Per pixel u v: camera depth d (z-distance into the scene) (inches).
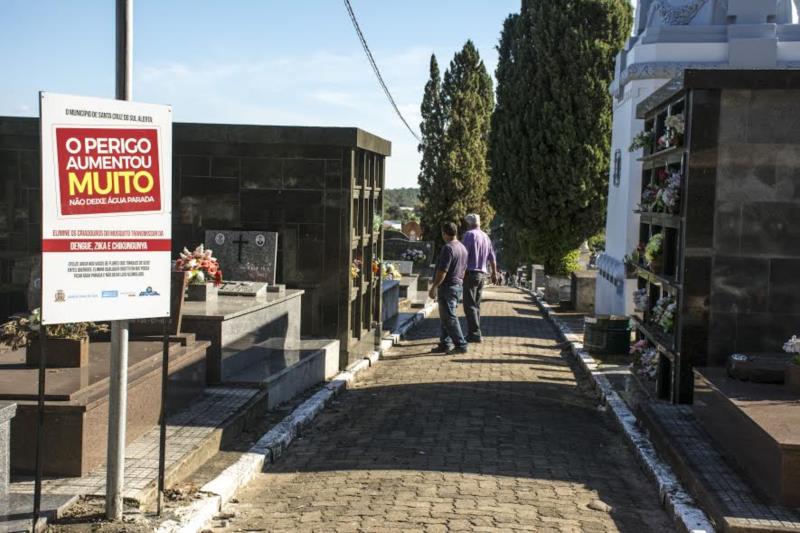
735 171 312.7
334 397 382.0
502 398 376.8
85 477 221.1
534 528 205.8
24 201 412.5
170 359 286.7
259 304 368.2
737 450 239.1
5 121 409.1
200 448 250.7
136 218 192.2
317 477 253.8
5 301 411.2
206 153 439.2
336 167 436.5
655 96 371.6
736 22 617.6
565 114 886.4
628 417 327.6
